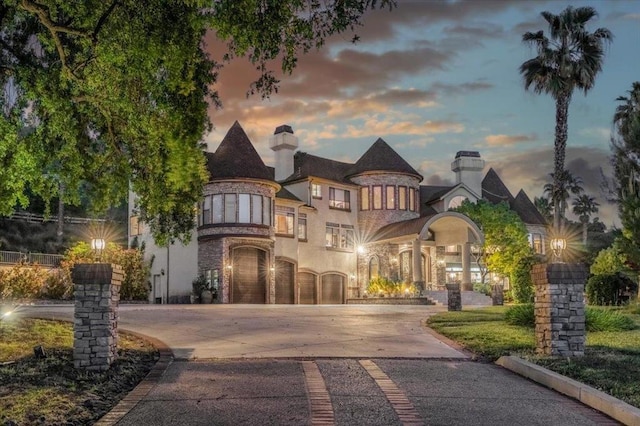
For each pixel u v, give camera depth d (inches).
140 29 430.6
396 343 551.2
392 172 1909.4
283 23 410.0
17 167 491.2
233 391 359.9
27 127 552.4
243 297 1566.2
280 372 411.5
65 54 491.5
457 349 522.6
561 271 463.5
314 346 526.3
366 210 1915.6
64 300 1224.2
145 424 299.0
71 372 402.0
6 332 516.7
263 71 451.5
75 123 537.0
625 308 956.6
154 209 548.1
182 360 457.1
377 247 1849.2
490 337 568.1
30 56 525.3
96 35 434.9
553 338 459.2
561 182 1449.3
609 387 357.7
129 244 1807.3
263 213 1596.9
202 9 408.2
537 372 395.5
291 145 1943.9
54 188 565.3
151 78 467.8
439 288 1897.1
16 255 1638.8
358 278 1888.5
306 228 1790.1
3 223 2139.5
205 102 480.4
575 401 344.8
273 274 1617.9
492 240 1708.9
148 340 549.6
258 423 299.3
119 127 545.3
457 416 312.2
